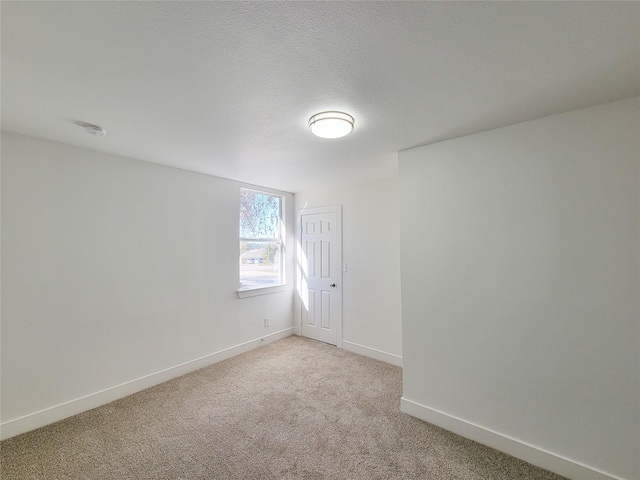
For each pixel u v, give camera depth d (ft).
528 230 6.12
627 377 5.12
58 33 3.54
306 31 3.55
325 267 13.60
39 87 4.84
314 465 5.88
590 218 5.49
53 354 7.35
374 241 11.91
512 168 6.34
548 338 5.86
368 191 12.16
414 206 7.81
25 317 6.96
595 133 5.46
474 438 6.67
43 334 7.21
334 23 3.43
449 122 6.26
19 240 6.89
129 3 3.10
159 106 5.51
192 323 10.49
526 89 4.96
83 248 7.89
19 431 6.77
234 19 3.35
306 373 10.22
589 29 3.54
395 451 6.30
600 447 5.32
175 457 6.07
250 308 12.70
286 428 7.09
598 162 5.43
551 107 5.57
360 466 5.86
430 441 6.64
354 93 5.07
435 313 7.38
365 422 7.35
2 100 5.27
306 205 14.43
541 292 5.95
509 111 5.74
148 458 6.05
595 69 4.38
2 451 6.21
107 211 8.37
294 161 9.21
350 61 4.17
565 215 5.73
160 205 9.61
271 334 13.66
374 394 8.76
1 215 6.67
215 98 5.22
